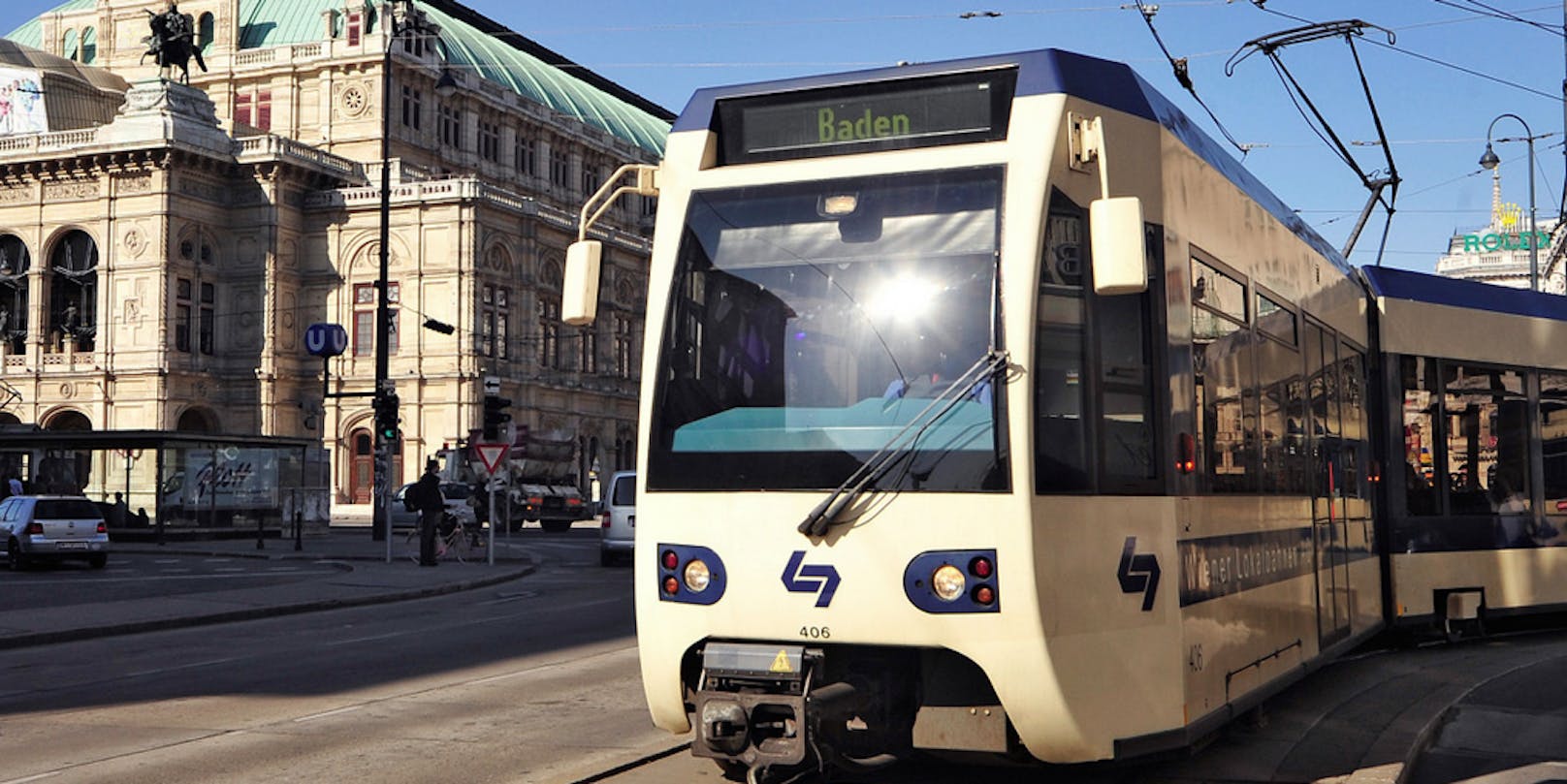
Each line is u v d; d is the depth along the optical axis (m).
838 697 6.85
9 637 17.30
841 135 7.34
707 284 7.34
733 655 6.96
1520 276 108.81
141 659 15.57
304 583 25.94
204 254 71.81
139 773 8.78
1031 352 6.71
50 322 72.94
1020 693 6.61
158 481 43.53
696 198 7.49
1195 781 7.97
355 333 73.12
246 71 81.25
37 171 71.81
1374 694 11.07
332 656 15.20
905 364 6.89
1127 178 7.32
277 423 72.19
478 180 70.94
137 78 85.81
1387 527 13.30
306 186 73.94
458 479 66.50
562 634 17.06
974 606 6.62
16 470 45.91
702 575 7.09
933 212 7.02
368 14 80.00
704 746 6.98
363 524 66.44
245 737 10.02
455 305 70.94
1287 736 9.34
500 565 31.45
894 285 6.98
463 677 13.11
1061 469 6.79
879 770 8.25
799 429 7.00
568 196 93.94
